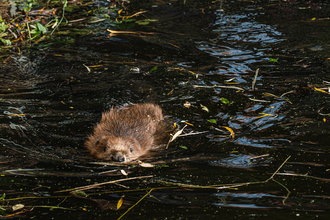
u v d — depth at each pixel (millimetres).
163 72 7781
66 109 6473
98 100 6801
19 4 11609
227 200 4023
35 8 11406
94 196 4164
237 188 4262
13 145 5316
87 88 7184
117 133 6035
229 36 9547
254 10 11500
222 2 12352
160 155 5277
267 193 4141
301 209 3820
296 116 6031
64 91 7059
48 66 8039
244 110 6355
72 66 8039
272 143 5305
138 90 7129
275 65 7965
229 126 5906
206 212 3811
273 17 10836
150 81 7453
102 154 5305
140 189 4320
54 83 7344
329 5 11836
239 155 5051
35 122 5992
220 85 7258
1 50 8898
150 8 11844
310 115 6031
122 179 4566
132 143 5562
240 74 7652
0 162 4867
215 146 5352
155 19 10812
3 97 6730
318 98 6586
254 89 7035
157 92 7078
